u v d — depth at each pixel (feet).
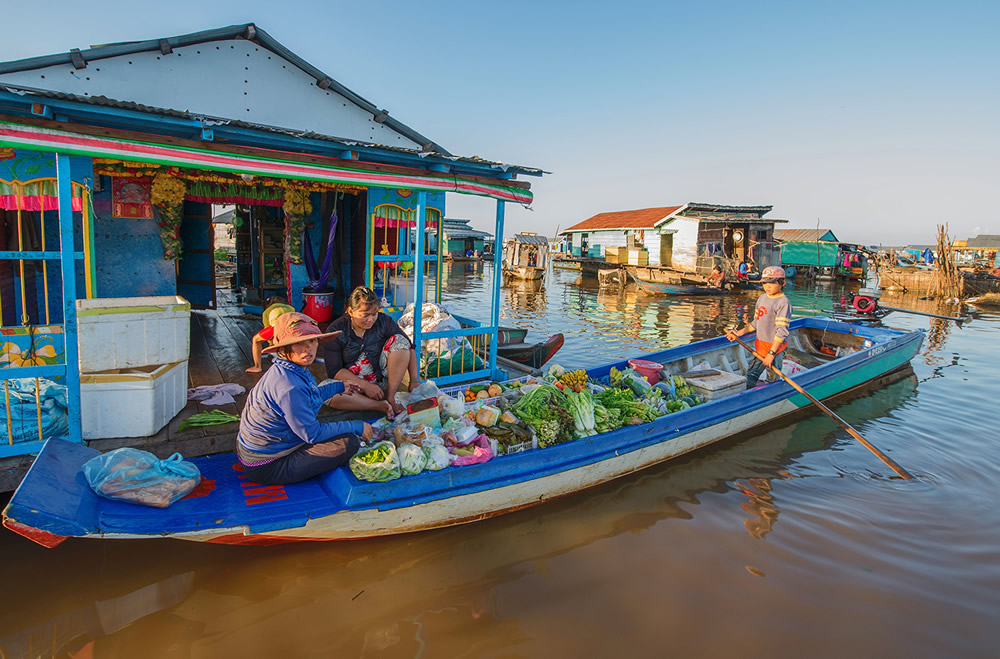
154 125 16.31
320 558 13.80
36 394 13.14
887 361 31.63
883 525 16.39
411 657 10.96
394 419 15.44
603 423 17.26
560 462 16.06
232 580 12.91
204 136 16.61
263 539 12.51
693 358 27.63
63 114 15.26
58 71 28.76
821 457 21.30
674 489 18.37
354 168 16.92
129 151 13.23
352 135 37.47
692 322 57.67
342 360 16.94
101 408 13.61
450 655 11.05
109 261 24.30
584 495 17.37
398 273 28.60
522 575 13.67
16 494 9.81
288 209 28.19
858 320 61.46
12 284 20.16
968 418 25.95
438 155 20.21
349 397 16.34
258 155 15.14
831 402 27.76
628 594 13.07
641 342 45.83
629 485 18.34
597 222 140.05
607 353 41.16
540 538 15.29
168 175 23.76
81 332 13.17
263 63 33.83
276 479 12.96
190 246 33.50
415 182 18.17
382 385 17.66
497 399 17.54
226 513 11.85
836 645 11.56
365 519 13.07
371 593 12.80
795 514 16.94
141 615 11.69
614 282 106.93
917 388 31.09
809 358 35.12
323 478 13.61
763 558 14.62
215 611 11.98
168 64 31.27
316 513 12.28
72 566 12.94
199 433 14.49
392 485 13.15
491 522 15.56
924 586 13.60
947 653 11.40
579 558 14.43
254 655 10.85
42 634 11.02
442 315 22.44
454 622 12.00
